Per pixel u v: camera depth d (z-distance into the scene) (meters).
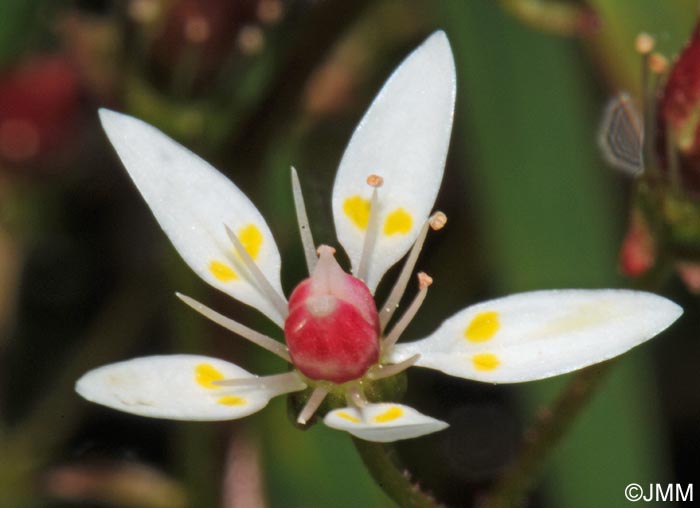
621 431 0.07
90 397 0.06
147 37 0.07
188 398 0.06
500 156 0.07
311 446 0.07
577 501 0.07
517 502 0.07
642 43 0.07
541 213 0.07
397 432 0.06
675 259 0.07
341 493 0.07
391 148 0.06
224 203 0.06
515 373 0.06
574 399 0.07
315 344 0.06
